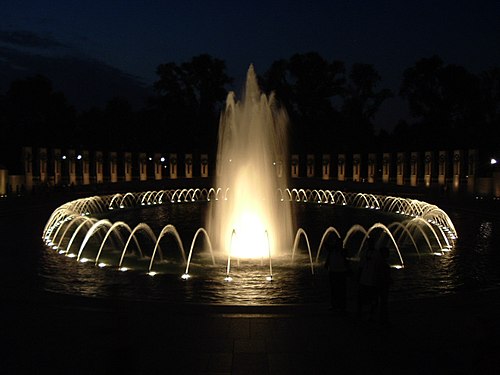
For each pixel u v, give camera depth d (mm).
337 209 43688
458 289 14734
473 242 23406
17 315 10305
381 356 8188
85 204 40656
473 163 55156
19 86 80500
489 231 27188
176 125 88438
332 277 10711
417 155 63344
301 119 90375
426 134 82750
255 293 13867
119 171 85938
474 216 35125
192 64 90188
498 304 11312
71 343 8703
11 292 12188
